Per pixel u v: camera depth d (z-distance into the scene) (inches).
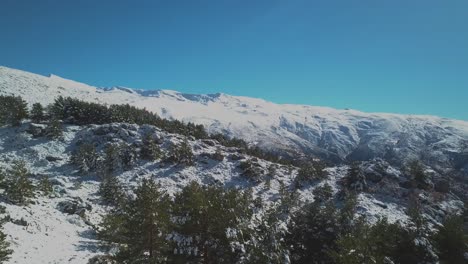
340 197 2699.3
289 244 1166.3
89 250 1261.1
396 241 1171.3
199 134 3927.2
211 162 3107.8
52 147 3024.1
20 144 2999.5
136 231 830.5
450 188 3331.7
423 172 3139.8
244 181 2886.3
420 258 1147.3
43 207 1681.8
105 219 1310.3
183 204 908.0
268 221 991.6
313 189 2901.1
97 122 3641.7
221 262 856.9
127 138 3240.7
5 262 942.4
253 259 863.7
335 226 1189.7
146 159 2970.0
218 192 1000.2
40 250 1126.4
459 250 1198.3
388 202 2775.6
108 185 2149.4
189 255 832.9
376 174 3070.9
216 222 858.8
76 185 2353.6
